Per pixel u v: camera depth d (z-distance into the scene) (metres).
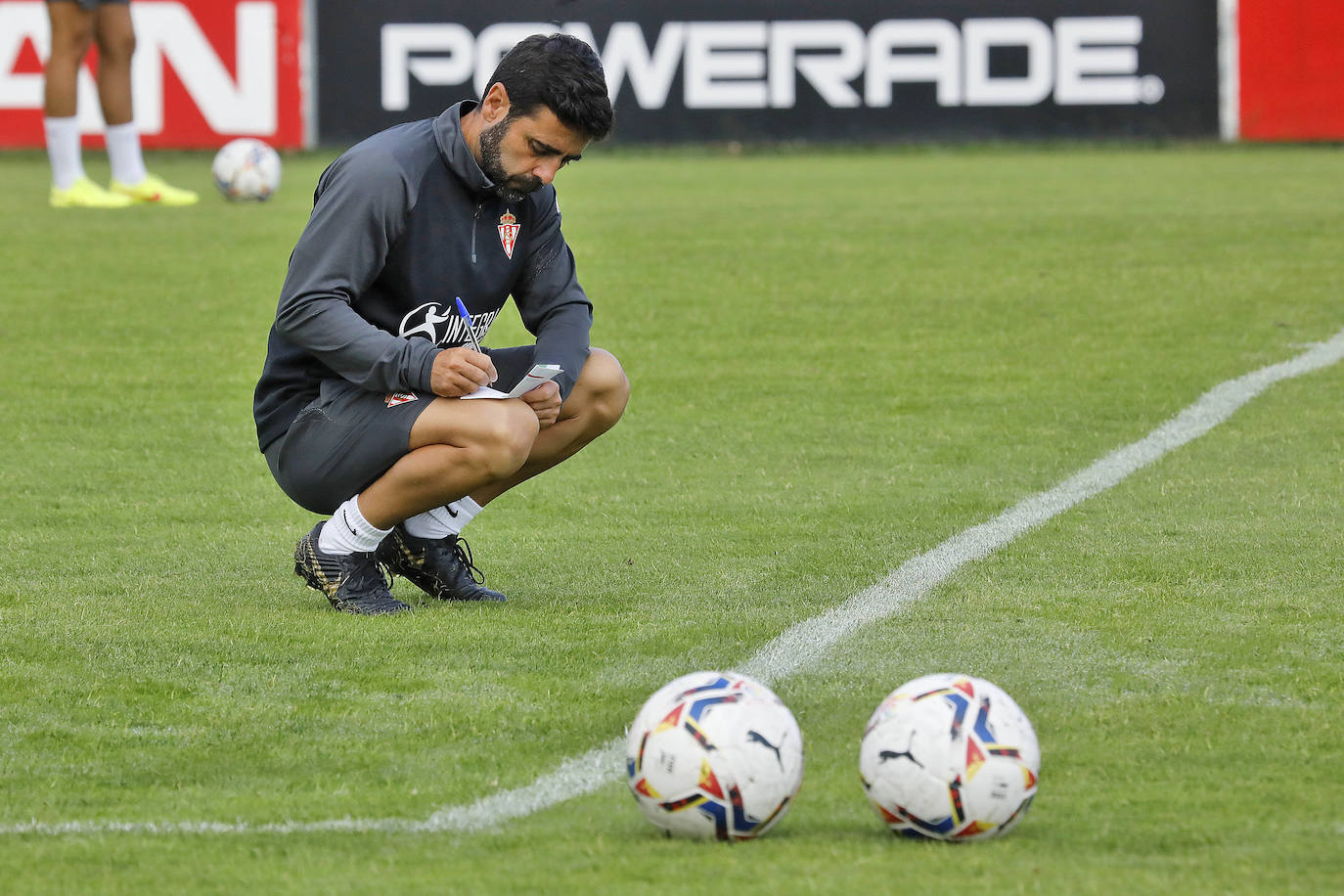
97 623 14.57
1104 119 69.25
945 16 69.06
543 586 16.08
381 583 15.23
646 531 18.39
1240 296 34.66
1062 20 68.75
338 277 14.38
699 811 9.38
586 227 47.44
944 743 9.34
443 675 13.05
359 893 8.83
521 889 8.82
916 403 25.58
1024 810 9.44
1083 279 37.25
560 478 21.09
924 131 69.69
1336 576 15.77
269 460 15.49
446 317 14.97
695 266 40.06
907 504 19.41
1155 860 9.15
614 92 70.25
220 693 12.62
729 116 70.19
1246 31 68.44
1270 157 64.69
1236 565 16.25
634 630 14.36
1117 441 22.64
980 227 45.97
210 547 17.86
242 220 49.91
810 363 28.97
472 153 14.52
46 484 20.94
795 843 9.45
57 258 41.50
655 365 28.95
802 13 69.38
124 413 25.39
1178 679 12.73
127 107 54.47
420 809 10.20
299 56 68.81
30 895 8.89
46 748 11.41
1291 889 8.72
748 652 13.66
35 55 69.62
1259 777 10.59
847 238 44.50
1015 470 21.12
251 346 30.98
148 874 9.16
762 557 17.12
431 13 68.31
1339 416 23.86
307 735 11.67
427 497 14.73
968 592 15.52
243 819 10.05
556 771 10.90
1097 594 15.34
